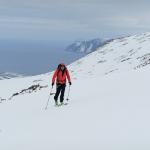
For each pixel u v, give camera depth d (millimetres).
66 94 24422
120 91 18656
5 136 12570
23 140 11164
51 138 10664
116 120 11414
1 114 20531
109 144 9172
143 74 24984
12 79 146000
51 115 14930
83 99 19328
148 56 144625
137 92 16797
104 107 14094
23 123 14539
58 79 18719
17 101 26219
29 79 142125
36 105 22156
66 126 11961
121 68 139375
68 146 9539
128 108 13008
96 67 166375
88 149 9047
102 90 22812
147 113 11664
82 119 12633
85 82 29922
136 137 9383
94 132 10492
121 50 193625
